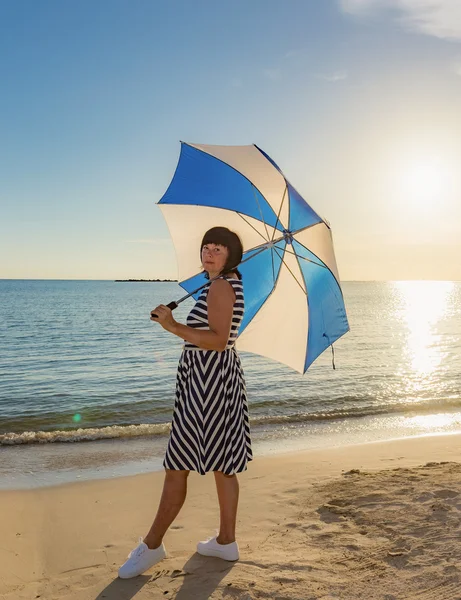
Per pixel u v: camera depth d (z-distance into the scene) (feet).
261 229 11.34
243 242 11.69
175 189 11.89
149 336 98.68
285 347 11.55
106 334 102.58
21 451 24.03
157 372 55.01
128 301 266.36
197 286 12.17
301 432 28.12
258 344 11.73
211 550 10.25
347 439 26.43
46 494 17.08
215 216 11.75
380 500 13.35
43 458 22.71
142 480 18.79
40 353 73.10
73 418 34.86
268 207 10.85
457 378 49.65
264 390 43.09
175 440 9.59
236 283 9.58
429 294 498.28
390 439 26.04
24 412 36.73
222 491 10.12
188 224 12.02
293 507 13.78
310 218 10.45
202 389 9.39
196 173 11.57
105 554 11.79
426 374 52.31
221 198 11.46
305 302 11.25
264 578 9.30
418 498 13.26
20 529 13.65
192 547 11.55
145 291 467.11
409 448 23.35
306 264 10.97
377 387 44.65
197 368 9.45
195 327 9.44
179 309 181.06
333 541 10.96
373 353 71.61
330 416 32.42
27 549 12.25
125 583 9.45
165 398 40.98
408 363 61.05
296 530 11.80
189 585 9.14
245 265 11.68
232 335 9.59
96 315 162.81
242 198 11.16
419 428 29.19
